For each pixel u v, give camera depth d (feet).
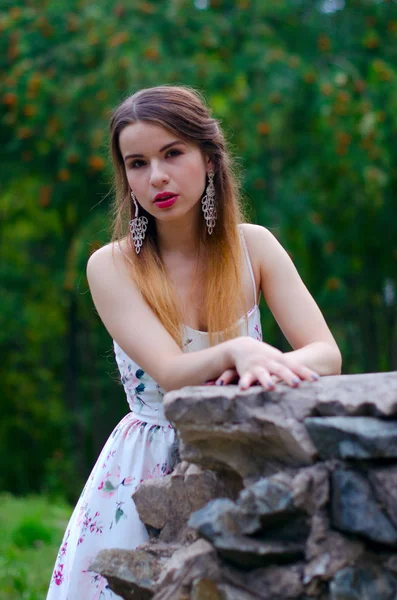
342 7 37.09
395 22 36.35
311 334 8.79
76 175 34.37
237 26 33.42
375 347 43.75
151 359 8.18
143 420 8.95
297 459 6.68
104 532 8.74
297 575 6.31
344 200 35.73
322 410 6.65
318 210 35.70
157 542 7.78
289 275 9.10
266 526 6.45
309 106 32.89
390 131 32.65
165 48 31.01
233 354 7.39
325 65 33.94
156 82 29.53
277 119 31.27
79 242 32.14
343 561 6.21
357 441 6.29
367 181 31.99
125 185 9.05
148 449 8.82
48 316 51.70
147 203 8.49
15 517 24.86
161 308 8.53
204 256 9.07
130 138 8.38
